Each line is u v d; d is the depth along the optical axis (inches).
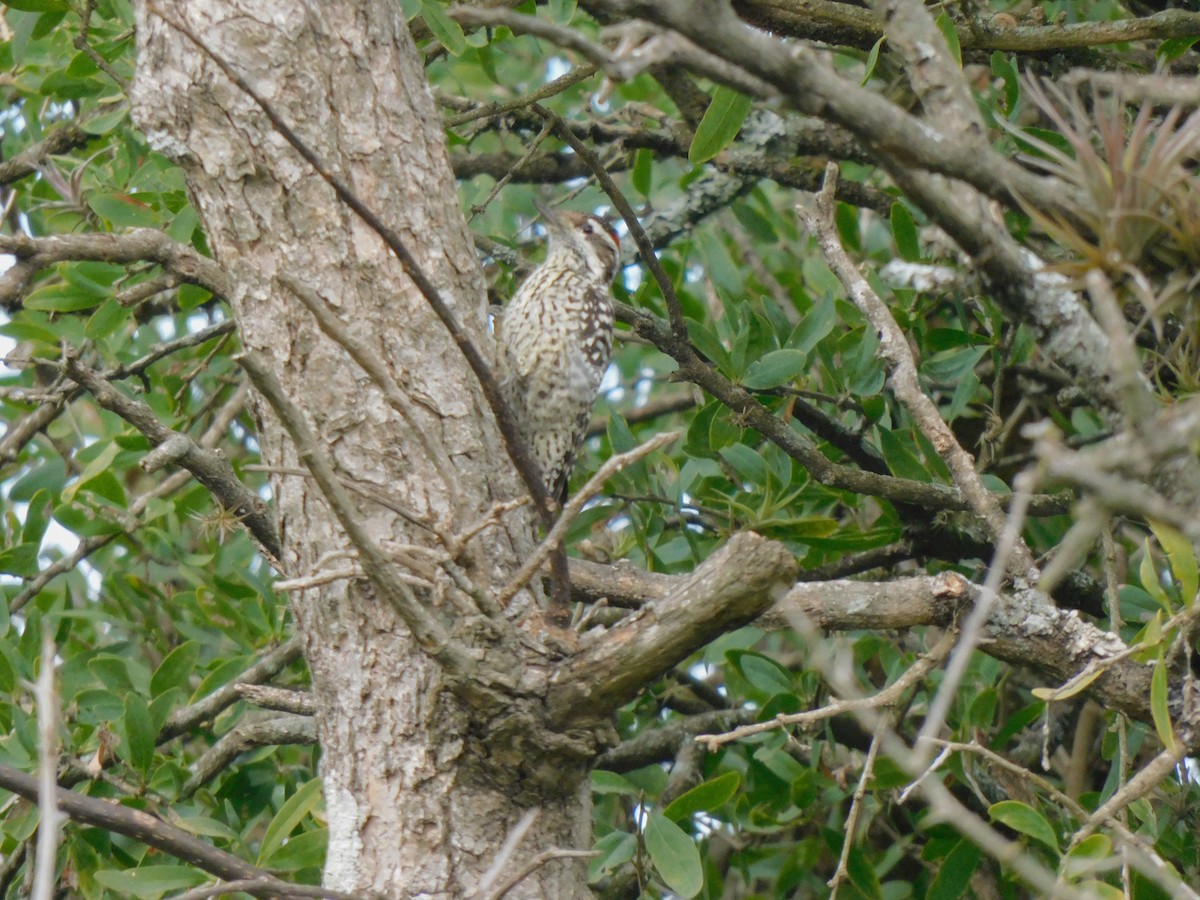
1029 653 271.6
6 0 352.2
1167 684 254.5
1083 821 269.9
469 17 169.0
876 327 299.9
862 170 510.3
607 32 189.5
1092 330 208.4
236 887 212.4
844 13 350.9
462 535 209.6
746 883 406.6
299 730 335.9
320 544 240.2
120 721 335.6
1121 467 193.3
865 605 273.7
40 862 146.4
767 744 365.4
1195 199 193.5
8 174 412.2
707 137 302.0
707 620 212.4
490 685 218.2
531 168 461.7
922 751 202.7
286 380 242.7
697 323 375.6
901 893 381.1
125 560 450.6
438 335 247.4
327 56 247.3
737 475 395.5
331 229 243.4
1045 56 381.4
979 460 396.2
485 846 229.0
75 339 392.2
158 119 244.2
